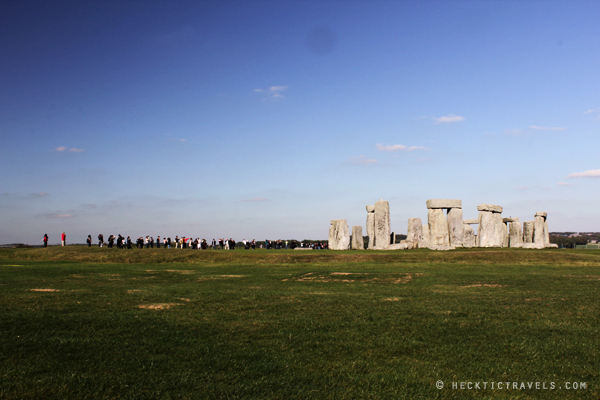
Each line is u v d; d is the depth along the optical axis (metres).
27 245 62.03
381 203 53.97
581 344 12.60
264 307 17.55
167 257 42.19
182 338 12.87
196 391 9.30
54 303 17.27
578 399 9.23
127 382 9.65
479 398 9.26
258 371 10.48
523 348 12.27
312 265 36.44
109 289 21.91
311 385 9.75
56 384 9.37
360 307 17.70
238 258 41.50
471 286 23.66
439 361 11.34
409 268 33.03
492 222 56.03
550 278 26.66
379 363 11.18
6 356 10.91
